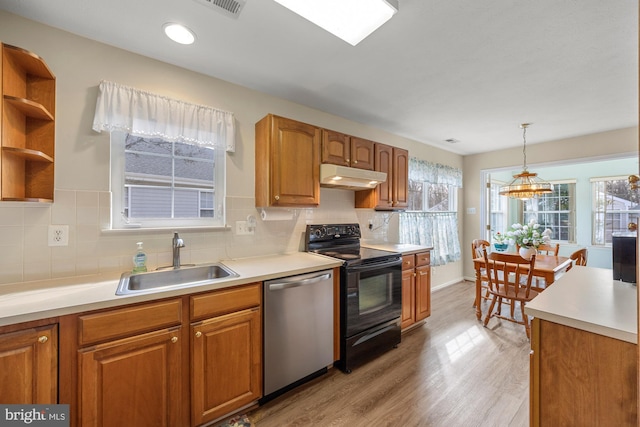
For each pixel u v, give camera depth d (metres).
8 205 1.44
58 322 1.14
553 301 1.17
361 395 1.85
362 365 2.21
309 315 1.93
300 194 2.26
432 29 1.58
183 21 1.51
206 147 2.12
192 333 1.45
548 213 5.91
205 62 1.93
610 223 5.16
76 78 1.62
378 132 3.42
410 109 2.79
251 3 1.38
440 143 4.13
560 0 1.35
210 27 1.56
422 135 3.70
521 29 1.58
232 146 2.16
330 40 1.68
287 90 2.37
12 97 1.23
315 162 2.35
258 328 1.70
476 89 2.35
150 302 1.34
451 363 2.23
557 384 1.03
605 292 1.31
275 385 1.77
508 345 2.51
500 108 2.76
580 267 1.92
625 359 0.88
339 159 2.54
